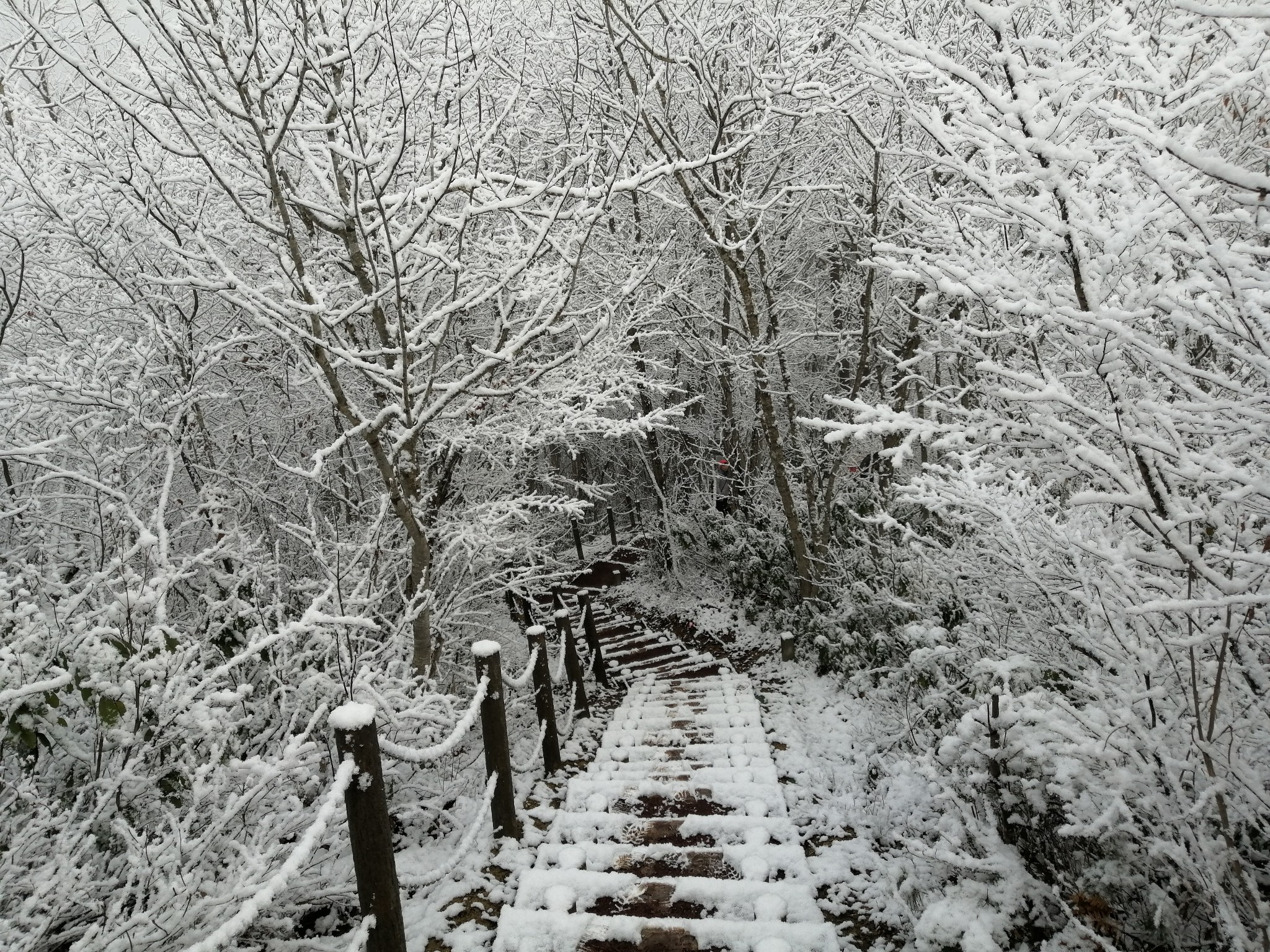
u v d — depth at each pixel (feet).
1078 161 6.46
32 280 15.15
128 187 13.58
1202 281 5.80
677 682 22.74
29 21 10.21
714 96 20.66
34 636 8.54
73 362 13.69
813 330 29.07
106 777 8.89
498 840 11.98
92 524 13.89
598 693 22.97
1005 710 9.27
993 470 9.18
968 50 14.89
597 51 22.44
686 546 39.04
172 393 16.07
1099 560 8.30
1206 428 6.24
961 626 12.02
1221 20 5.48
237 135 12.87
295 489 19.44
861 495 27.32
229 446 19.57
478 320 22.04
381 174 13.39
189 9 12.02
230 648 12.16
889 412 7.61
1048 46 6.49
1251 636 7.01
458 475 22.49
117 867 8.71
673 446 46.34
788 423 34.88
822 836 12.06
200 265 15.30
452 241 15.02
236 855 9.21
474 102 17.51
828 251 31.35
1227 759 6.58
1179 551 6.39
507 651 25.53
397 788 12.84
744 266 23.79
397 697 12.46
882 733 15.01
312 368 14.06
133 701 8.84
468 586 19.03
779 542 29.40
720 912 9.77
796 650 23.75
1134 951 7.39
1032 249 10.11
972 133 7.35
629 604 38.58
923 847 8.77
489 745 11.91
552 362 15.05
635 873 11.00
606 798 13.69
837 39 21.25
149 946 7.45
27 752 8.84
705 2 21.93
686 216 27.37
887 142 20.99
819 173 25.03
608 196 14.26
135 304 14.98
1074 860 8.18
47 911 7.77
